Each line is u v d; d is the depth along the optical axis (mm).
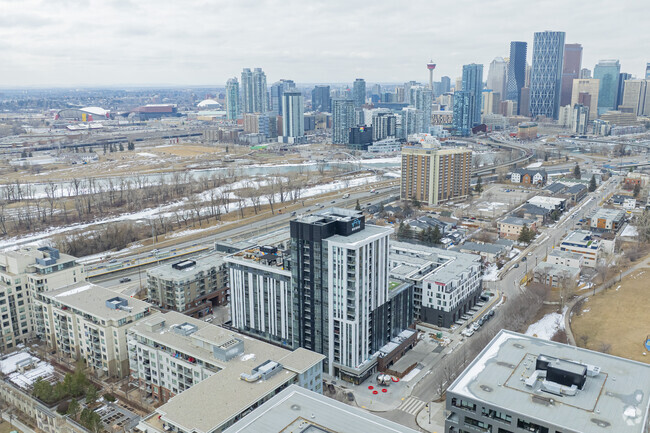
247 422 129125
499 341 167875
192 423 144250
